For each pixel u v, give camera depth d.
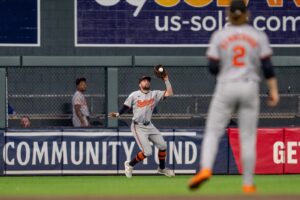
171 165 49.62
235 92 27.23
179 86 54.16
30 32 54.69
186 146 49.69
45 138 49.41
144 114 46.62
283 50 55.97
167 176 48.66
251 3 55.72
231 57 27.33
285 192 31.38
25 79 53.66
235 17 27.61
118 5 54.97
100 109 53.72
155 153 49.66
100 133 49.59
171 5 55.19
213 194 29.61
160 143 47.41
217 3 55.41
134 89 54.00
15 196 29.19
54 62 51.34
